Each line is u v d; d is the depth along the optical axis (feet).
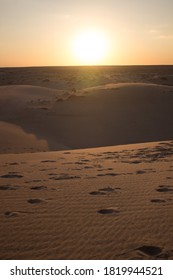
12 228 17.30
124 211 20.15
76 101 157.28
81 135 127.34
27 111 153.38
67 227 17.46
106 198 22.95
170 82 323.16
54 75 384.27
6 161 42.06
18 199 22.71
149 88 170.19
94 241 15.62
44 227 17.44
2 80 347.77
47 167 36.24
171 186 26.32
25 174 31.83
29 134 122.72
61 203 21.76
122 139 124.47
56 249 14.75
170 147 52.31
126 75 390.01
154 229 17.16
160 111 146.82
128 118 140.77
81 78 333.21
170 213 19.70
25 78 353.72
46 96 187.42
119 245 15.16
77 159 43.27
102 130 131.03
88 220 18.53
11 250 14.67
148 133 129.18
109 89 168.45
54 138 123.34
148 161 40.11
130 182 27.94
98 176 30.71
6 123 136.87
